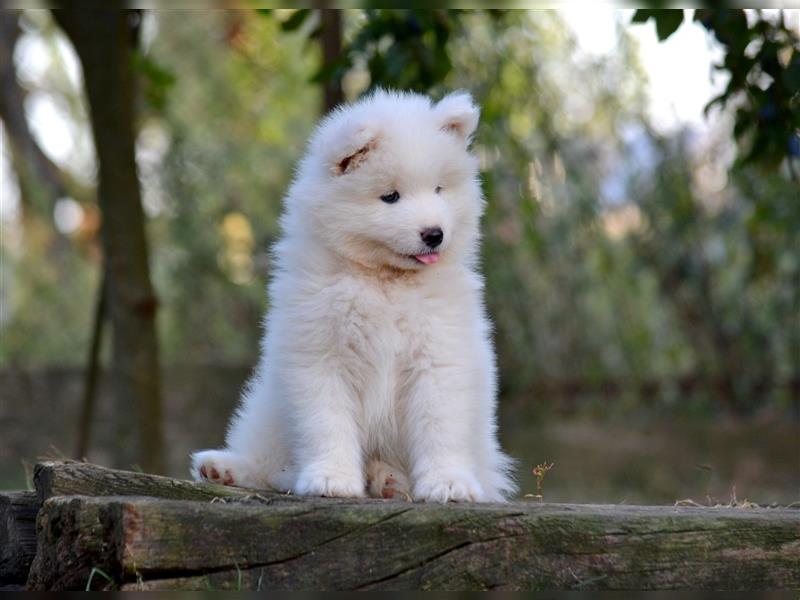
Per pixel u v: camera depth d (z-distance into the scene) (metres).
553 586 3.13
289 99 12.00
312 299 3.81
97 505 3.10
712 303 9.35
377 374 3.84
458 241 3.93
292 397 3.80
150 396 6.86
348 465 3.75
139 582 2.99
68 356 11.54
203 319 11.41
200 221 11.16
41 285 11.72
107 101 6.82
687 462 8.86
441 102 4.02
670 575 3.19
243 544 3.06
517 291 9.42
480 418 3.90
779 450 8.83
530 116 9.09
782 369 9.28
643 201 9.27
